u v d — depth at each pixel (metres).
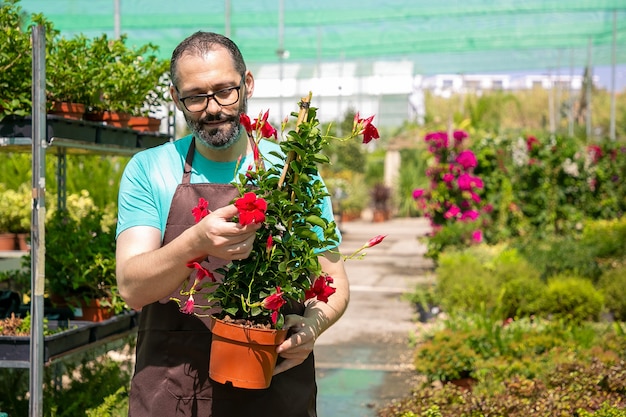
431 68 17.12
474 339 4.66
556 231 10.38
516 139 10.33
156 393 2.04
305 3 9.77
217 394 2.03
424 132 22.22
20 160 8.72
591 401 3.46
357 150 21.92
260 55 14.34
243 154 2.16
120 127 3.65
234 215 1.76
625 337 4.73
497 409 3.45
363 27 11.86
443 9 10.14
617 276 6.82
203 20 10.21
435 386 4.44
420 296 6.70
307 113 1.91
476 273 6.79
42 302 2.96
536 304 6.05
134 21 9.98
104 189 7.07
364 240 14.48
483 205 10.09
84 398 3.49
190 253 1.81
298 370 2.11
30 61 3.19
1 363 2.99
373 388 4.68
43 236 2.96
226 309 1.87
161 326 2.06
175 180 2.11
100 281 3.52
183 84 1.96
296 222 1.90
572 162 10.41
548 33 12.58
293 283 1.93
